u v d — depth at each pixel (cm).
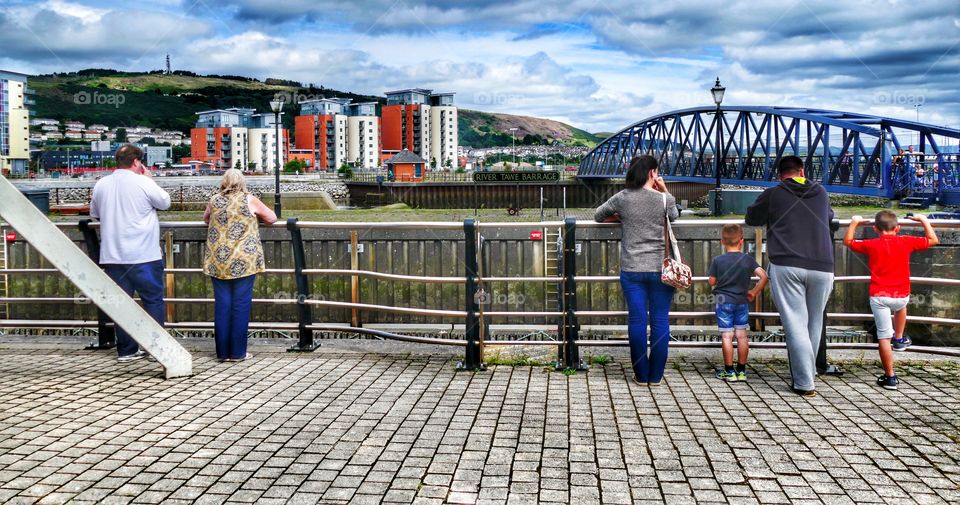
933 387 548
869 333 786
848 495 354
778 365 629
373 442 435
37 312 1127
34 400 527
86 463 399
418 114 17562
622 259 575
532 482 373
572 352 611
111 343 719
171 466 395
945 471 383
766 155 4494
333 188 8344
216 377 596
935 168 3161
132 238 646
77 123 18325
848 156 3925
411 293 1224
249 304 658
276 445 429
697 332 1052
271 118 16900
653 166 576
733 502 347
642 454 412
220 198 646
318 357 670
